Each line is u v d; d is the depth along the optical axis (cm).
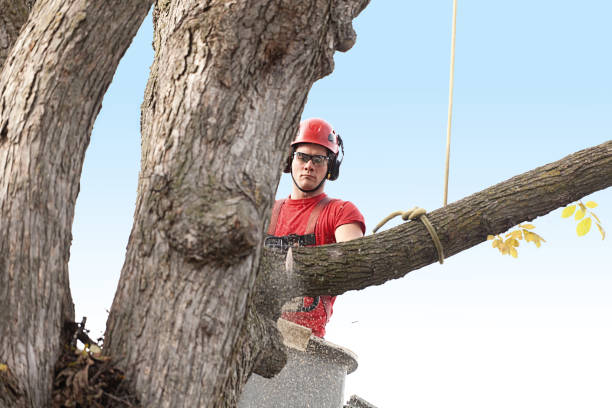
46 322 411
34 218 409
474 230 616
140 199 436
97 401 407
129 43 441
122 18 430
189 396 409
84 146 434
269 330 546
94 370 412
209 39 444
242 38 442
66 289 428
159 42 498
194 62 446
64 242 423
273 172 446
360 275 595
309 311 655
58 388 412
